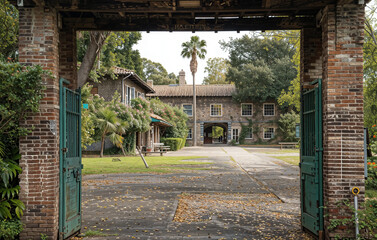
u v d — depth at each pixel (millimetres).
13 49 11805
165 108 37812
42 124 5336
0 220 5145
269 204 8383
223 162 20250
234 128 46344
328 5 5375
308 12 6406
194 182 11938
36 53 5383
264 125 46156
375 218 5016
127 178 12781
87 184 11297
